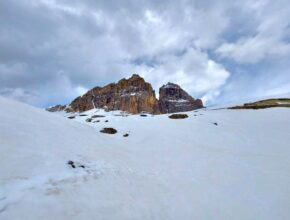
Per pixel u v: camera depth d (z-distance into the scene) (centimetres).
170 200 1055
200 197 1143
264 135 2936
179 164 1769
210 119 3959
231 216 964
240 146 2544
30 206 675
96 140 1886
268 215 984
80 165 1154
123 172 1289
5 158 898
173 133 3033
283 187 1308
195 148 2373
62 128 1688
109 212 800
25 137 1166
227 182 1391
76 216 711
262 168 1695
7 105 1535
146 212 884
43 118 1681
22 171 868
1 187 718
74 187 899
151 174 1417
